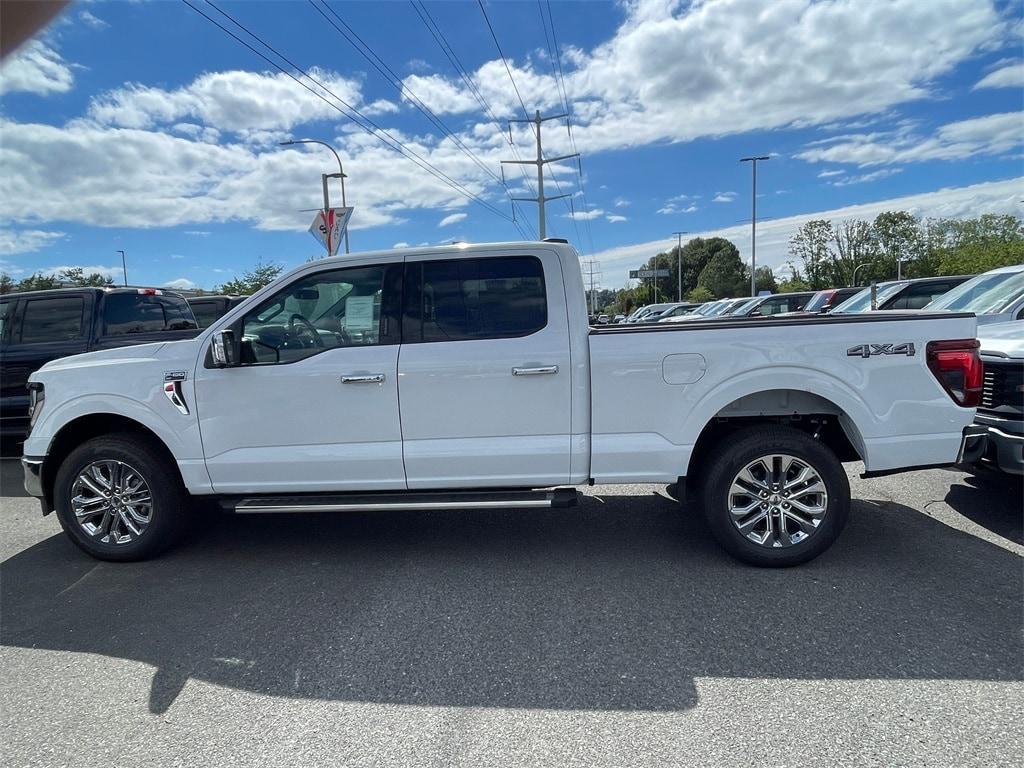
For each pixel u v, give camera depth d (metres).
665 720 2.59
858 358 3.88
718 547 4.41
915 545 4.31
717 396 3.93
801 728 2.51
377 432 4.09
